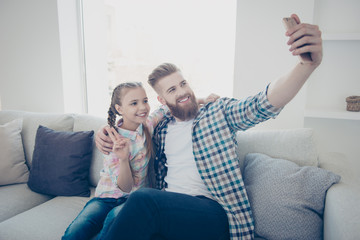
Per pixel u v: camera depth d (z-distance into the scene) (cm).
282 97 92
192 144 121
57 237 113
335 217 89
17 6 213
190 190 117
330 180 106
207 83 190
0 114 192
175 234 96
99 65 235
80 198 147
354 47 154
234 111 112
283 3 150
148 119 138
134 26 208
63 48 209
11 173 163
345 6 152
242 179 117
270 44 156
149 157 132
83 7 222
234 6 176
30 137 176
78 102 227
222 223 106
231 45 180
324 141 167
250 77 162
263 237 109
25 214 129
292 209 106
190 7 186
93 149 159
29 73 220
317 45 81
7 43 223
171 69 122
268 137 136
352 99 143
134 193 94
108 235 88
